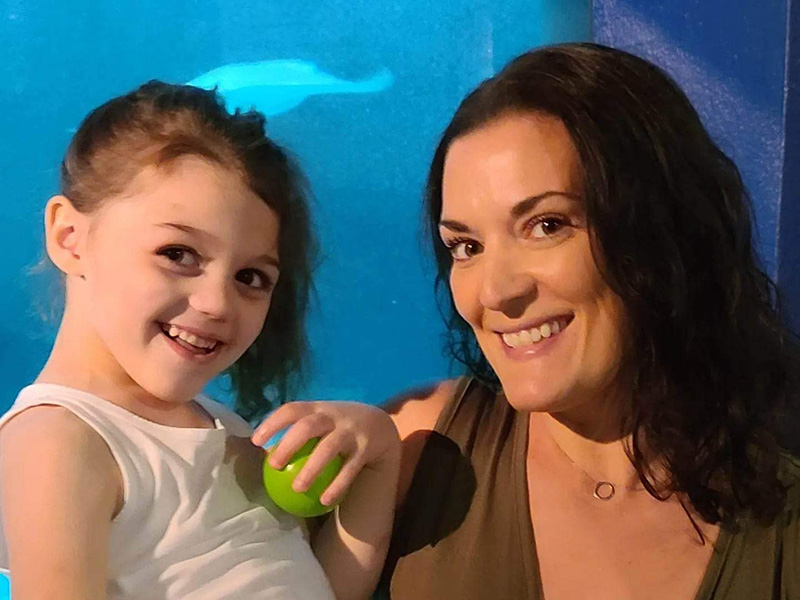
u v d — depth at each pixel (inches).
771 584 34.1
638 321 35.1
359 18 80.6
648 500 38.2
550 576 36.8
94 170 36.6
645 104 35.1
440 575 38.8
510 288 34.0
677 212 35.3
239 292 37.4
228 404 49.7
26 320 81.7
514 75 35.9
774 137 53.2
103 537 31.8
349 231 82.9
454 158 36.1
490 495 39.7
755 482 36.0
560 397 35.3
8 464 32.6
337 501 38.3
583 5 64.7
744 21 53.4
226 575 35.4
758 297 39.4
